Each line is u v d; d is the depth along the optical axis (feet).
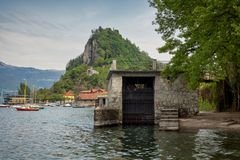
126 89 126.62
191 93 125.29
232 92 140.36
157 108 124.26
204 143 67.15
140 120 125.29
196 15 71.51
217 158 50.72
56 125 153.99
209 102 170.40
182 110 123.85
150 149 63.05
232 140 70.13
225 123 92.89
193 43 97.55
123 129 106.93
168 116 94.63
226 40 69.77
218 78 128.16
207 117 106.42
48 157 59.67
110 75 133.59
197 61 77.82
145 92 126.62
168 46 112.16
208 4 68.23
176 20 108.27
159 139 76.69
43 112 372.99
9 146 77.20
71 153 63.26
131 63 174.81
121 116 124.67
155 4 116.37
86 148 69.31
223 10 66.13
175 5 90.74
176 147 63.62
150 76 125.39
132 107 126.00
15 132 118.32
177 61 104.53
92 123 163.02
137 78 133.90
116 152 61.72
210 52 74.13
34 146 76.64
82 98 629.51
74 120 195.52
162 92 124.67
